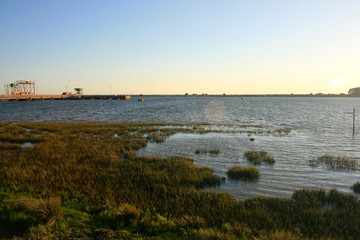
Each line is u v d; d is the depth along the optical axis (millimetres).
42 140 22484
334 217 8203
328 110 74000
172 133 27844
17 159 14602
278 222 7715
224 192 10273
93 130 28672
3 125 34625
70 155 15797
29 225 6543
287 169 14430
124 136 25250
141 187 10359
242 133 28312
